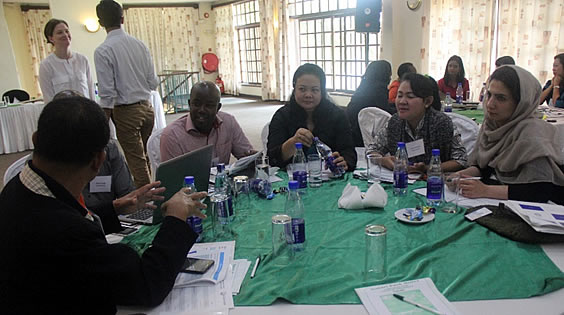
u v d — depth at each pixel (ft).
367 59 24.40
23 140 20.06
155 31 39.73
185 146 7.48
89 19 21.44
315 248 4.22
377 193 5.31
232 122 8.05
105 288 3.05
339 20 27.71
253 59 39.22
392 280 3.54
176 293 3.51
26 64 35.01
